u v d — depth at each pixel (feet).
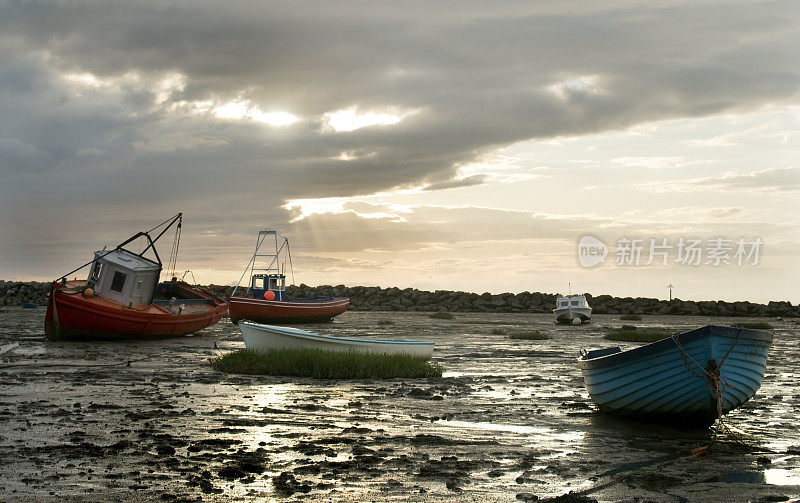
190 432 38.96
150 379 61.52
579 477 31.40
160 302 117.70
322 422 42.55
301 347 72.33
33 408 45.65
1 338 105.60
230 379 61.46
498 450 36.24
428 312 256.52
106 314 101.55
